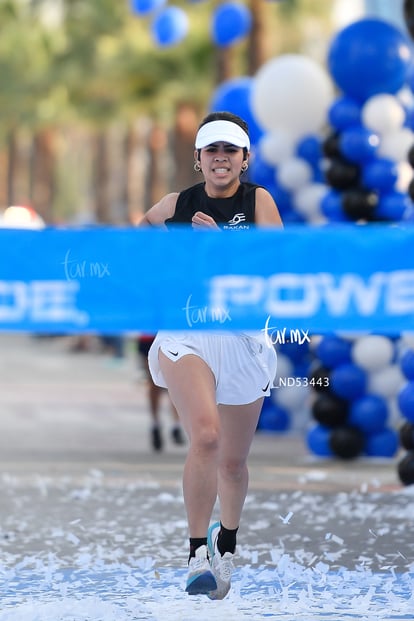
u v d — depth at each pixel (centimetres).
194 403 1327
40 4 13588
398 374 2850
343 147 2833
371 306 1119
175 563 1684
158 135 13538
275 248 1118
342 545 1819
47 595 1477
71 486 2441
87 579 1570
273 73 3212
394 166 2828
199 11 8962
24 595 1477
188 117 10575
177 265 1114
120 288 1110
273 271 1118
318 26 8694
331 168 2873
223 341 1348
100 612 1375
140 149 17262
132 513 2106
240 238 1118
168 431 3597
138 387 5175
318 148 3225
